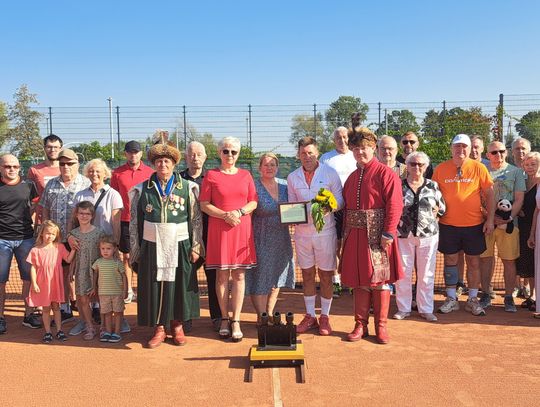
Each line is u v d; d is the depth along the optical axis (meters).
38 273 6.19
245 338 6.27
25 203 6.86
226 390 4.75
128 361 5.53
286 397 4.59
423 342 6.03
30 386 4.90
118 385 4.90
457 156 6.99
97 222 6.53
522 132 22.94
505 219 7.14
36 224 7.20
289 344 5.43
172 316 5.92
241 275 6.15
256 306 6.57
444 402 4.46
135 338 6.33
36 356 5.71
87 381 5.01
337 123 26.30
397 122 25.36
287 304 7.91
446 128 25.14
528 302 7.50
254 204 6.14
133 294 8.56
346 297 8.32
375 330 6.12
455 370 5.16
